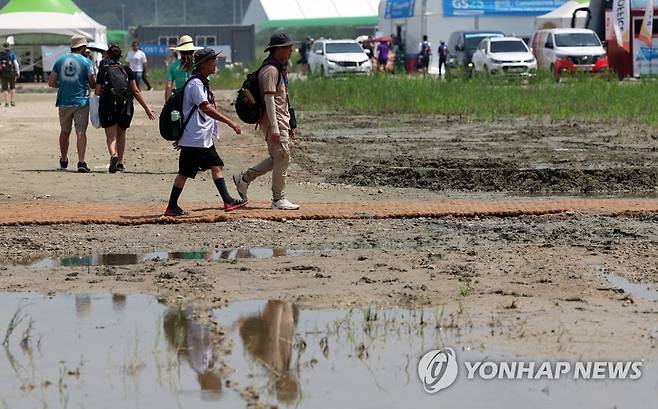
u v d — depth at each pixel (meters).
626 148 47.09
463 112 68.38
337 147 48.62
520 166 40.22
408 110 71.19
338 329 17.89
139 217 28.53
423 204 31.08
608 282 21.36
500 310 19.12
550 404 14.48
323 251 24.92
